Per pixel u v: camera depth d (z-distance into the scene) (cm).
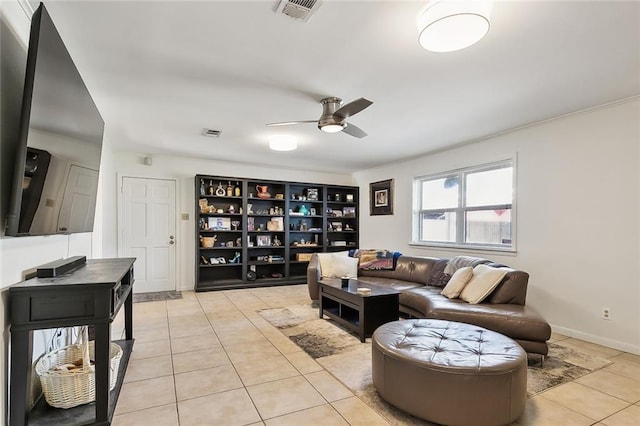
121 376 223
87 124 223
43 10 146
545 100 302
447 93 286
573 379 238
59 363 209
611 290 308
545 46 210
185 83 266
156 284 546
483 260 367
